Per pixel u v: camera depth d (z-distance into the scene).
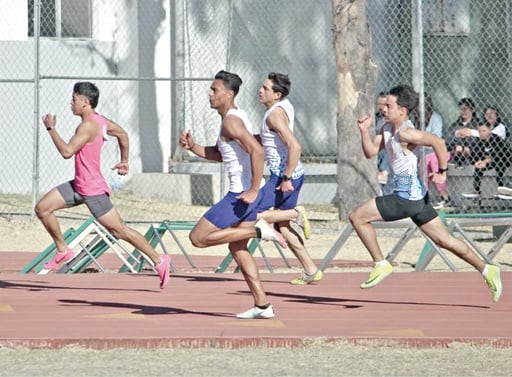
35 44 53.19
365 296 33.81
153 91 67.00
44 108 64.69
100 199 32.88
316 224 55.00
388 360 24.17
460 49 66.25
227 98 27.59
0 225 53.88
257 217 27.94
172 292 35.03
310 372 22.83
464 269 42.53
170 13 66.81
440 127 57.28
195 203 63.19
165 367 23.31
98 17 66.50
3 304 32.19
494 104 65.81
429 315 29.92
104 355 24.67
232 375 22.53
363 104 54.47
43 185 64.50
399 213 29.70
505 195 50.69
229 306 31.70
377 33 64.69
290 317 29.41
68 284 37.19
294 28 66.31
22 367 23.28
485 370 23.22
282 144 33.62
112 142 66.25
